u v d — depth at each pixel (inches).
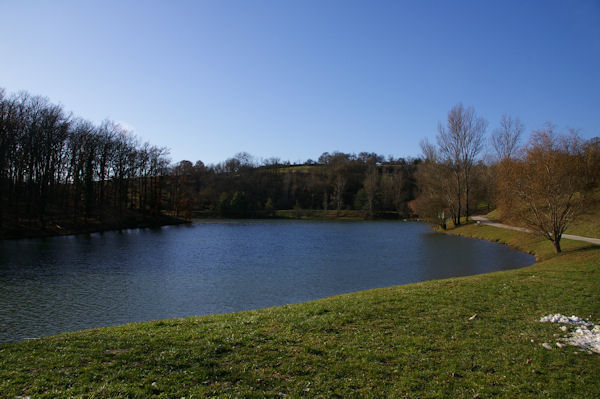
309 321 464.1
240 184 5664.4
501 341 392.8
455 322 459.5
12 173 2255.2
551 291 624.1
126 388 280.5
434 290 656.4
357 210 5068.9
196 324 466.3
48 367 320.8
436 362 339.3
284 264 1291.8
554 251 1255.5
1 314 683.4
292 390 287.0
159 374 310.3
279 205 5516.7
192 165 5831.7
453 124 2650.1
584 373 316.5
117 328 458.0
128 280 997.8
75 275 1048.8
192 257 1449.3
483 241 1991.9
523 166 1334.9
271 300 810.8
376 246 1833.2
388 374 315.3
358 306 542.0
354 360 342.3
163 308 742.5
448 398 275.6
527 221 1288.1
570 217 1210.6
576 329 427.5
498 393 283.0
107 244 1830.7
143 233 2522.1
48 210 2512.3
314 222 4074.8
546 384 296.8
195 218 4626.0
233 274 1103.0
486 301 565.6
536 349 368.5
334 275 1090.7
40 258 1332.4
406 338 398.9
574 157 1481.3
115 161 3061.0
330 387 292.5
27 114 2250.2
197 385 291.0
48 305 748.6
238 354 355.9
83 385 285.7
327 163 7155.5
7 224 2036.2
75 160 2640.3
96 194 3014.3
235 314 540.1
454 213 2714.1
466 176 2689.5
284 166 7632.9
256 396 276.1
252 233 2650.1
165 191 4338.1
